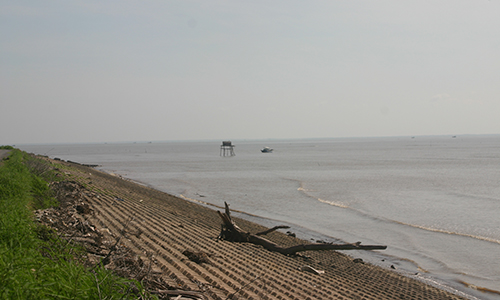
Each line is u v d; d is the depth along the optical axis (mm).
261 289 7777
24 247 5848
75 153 181750
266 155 144500
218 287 7195
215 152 189250
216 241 13000
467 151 151375
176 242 10984
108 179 35844
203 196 35281
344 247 11555
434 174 58656
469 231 20781
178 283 6871
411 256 16188
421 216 25281
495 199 32375
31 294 3992
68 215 11250
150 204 21672
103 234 9773
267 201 32094
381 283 11602
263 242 13312
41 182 14219
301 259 12984
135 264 6875
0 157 33500
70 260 5977
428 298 10430
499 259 15664
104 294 4625
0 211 8047
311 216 25297
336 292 9211
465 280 13148
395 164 84000
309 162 95750
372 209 28047
